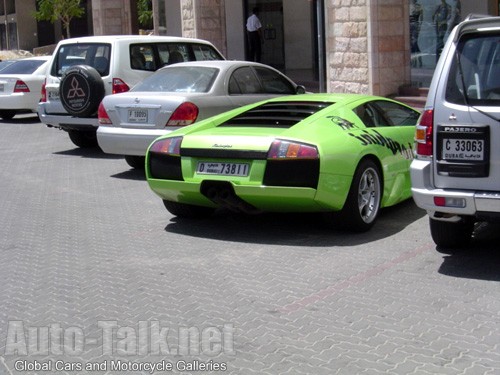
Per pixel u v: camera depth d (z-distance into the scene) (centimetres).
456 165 641
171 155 809
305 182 745
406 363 496
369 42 1523
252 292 637
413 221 848
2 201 1046
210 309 603
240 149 766
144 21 3975
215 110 1104
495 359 498
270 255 738
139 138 1103
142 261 736
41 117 1395
